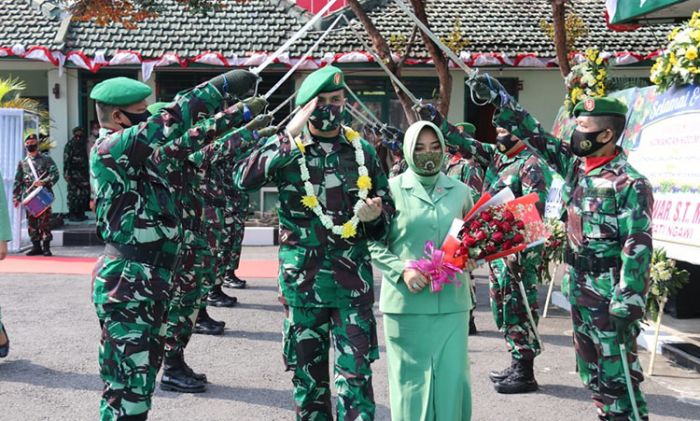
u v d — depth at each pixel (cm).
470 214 430
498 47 1664
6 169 1321
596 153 433
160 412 541
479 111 1750
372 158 444
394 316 430
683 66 645
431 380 419
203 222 588
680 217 640
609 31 1742
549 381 623
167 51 1612
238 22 1708
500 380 599
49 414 533
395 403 430
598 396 454
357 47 1633
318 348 439
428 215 434
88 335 751
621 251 425
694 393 591
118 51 1594
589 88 761
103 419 402
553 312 893
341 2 1759
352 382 417
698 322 801
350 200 431
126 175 396
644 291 414
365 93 1705
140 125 384
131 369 398
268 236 1477
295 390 445
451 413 414
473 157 604
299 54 1611
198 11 1298
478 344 743
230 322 821
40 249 1305
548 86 1719
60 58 1562
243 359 679
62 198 1673
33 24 1664
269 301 937
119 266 400
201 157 529
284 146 423
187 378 590
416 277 415
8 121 1316
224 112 412
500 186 584
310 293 426
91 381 609
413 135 430
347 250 430
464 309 430
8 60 1594
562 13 1077
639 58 1608
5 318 821
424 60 1590
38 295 951
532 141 454
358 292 429
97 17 1239
